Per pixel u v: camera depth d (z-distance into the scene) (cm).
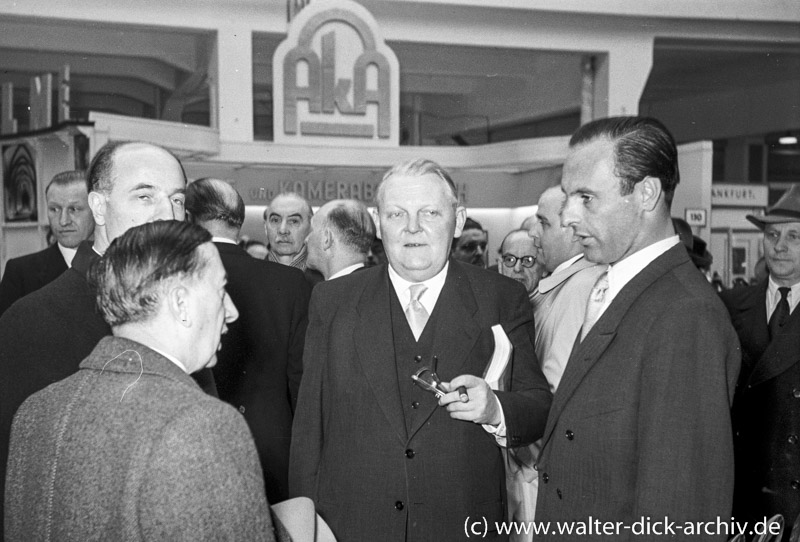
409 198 187
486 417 170
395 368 189
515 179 1557
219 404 114
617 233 156
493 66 1680
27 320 176
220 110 1297
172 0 1251
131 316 122
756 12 1421
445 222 190
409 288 196
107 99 1672
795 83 1603
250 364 250
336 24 1350
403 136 1819
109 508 106
